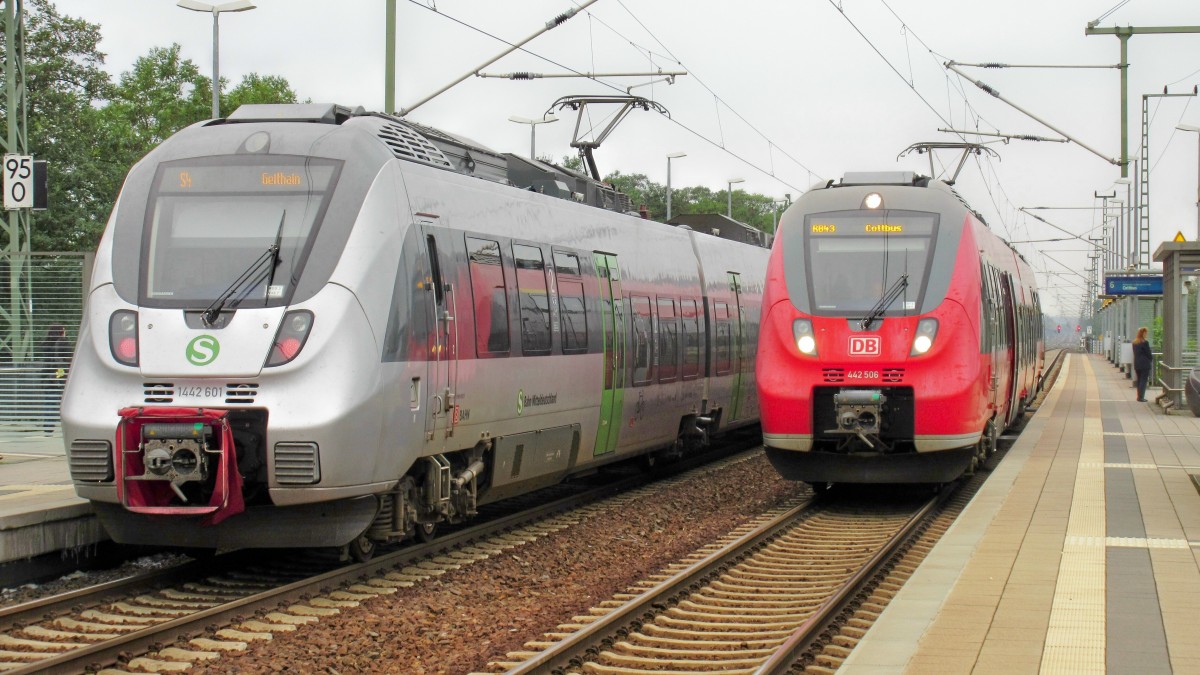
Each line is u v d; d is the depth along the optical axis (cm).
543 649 841
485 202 1281
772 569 1155
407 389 1077
